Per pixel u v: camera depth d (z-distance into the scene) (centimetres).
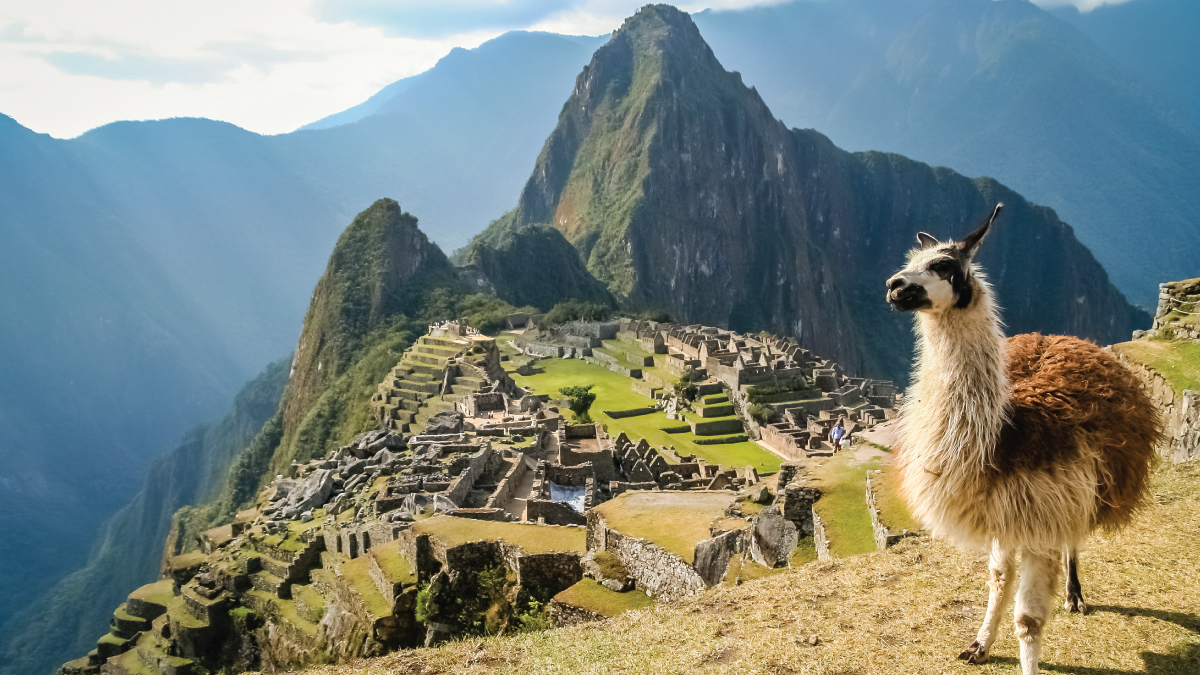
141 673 3444
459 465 3481
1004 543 647
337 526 3281
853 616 850
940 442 666
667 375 9794
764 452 7200
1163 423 763
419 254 18912
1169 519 962
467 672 934
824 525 1242
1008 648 711
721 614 955
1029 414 654
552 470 3556
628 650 901
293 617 2988
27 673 12912
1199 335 1917
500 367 9400
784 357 9550
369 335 16138
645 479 3800
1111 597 777
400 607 1928
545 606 1653
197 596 3522
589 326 14150
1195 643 662
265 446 16138
